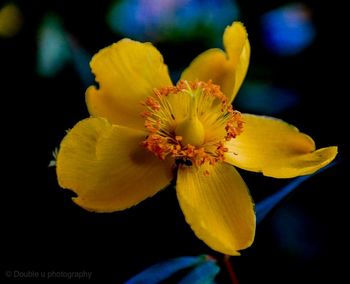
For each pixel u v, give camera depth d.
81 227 0.21
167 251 0.20
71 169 0.19
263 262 0.22
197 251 0.20
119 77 0.20
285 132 0.20
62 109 0.22
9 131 0.22
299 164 0.20
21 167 0.22
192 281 0.20
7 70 0.23
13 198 0.21
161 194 0.20
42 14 0.23
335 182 0.22
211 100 0.20
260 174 0.22
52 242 0.21
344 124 0.23
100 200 0.19
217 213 0.19
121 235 0.20
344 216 0.22
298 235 0.22
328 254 0.22
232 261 0.22
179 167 0.20
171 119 0.20
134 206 0.20
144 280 0.20
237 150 0.20
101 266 0.20
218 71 0.21
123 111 0.20
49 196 0.21
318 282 0.22
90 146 0.18
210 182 0.20
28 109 0.22
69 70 0.23
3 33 0.23
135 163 0.20
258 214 0.20
